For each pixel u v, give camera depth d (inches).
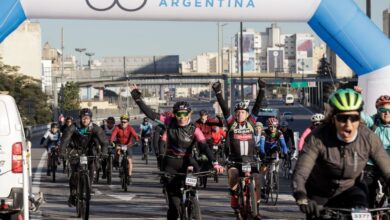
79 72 5388.8
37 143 2298.2
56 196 730.8
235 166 484.7
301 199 244.4
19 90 3705.7
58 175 1029.8
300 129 2827.3
